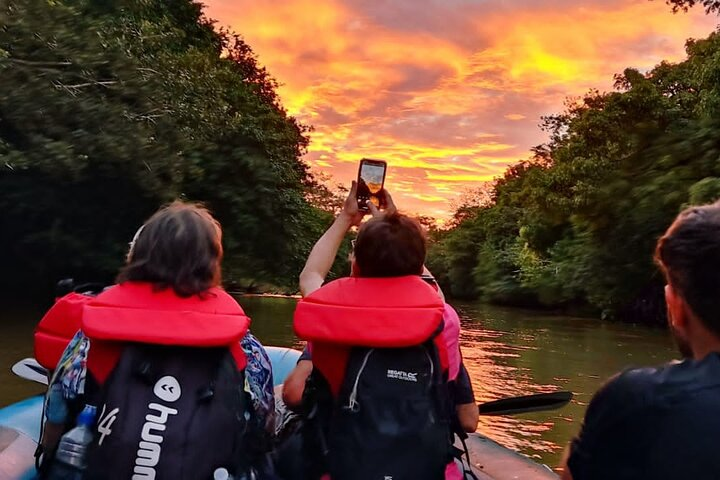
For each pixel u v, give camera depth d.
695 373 1.09
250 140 12.30
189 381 1.54
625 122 18.20
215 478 1.51
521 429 5.85
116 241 10.17
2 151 8.16
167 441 1.48
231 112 16.20
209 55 17.69
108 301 1.59
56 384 1.70
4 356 7.07
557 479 2.62
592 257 19.62
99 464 1.47
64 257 10.01
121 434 1.47
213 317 1.59
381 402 1.57
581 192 18.34
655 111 16.81
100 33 9.52
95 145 8.62
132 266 1.66
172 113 10.49
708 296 1.08
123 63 9.50
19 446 2.38
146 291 1.62
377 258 1.71
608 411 1.15
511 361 10.31
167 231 1.66
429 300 1.66
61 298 2.01
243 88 17.95
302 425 1.74
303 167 22.78
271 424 1.86
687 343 1.15
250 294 25.78
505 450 2.97
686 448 1.04
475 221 41.94
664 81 18.41
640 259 17.80
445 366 1.68
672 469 1.04
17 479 2.18
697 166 14.23
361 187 2.24
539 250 26.67
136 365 1.53
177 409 1.51
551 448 5.25
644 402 1.10
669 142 15.86
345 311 1.62
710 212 1.13
